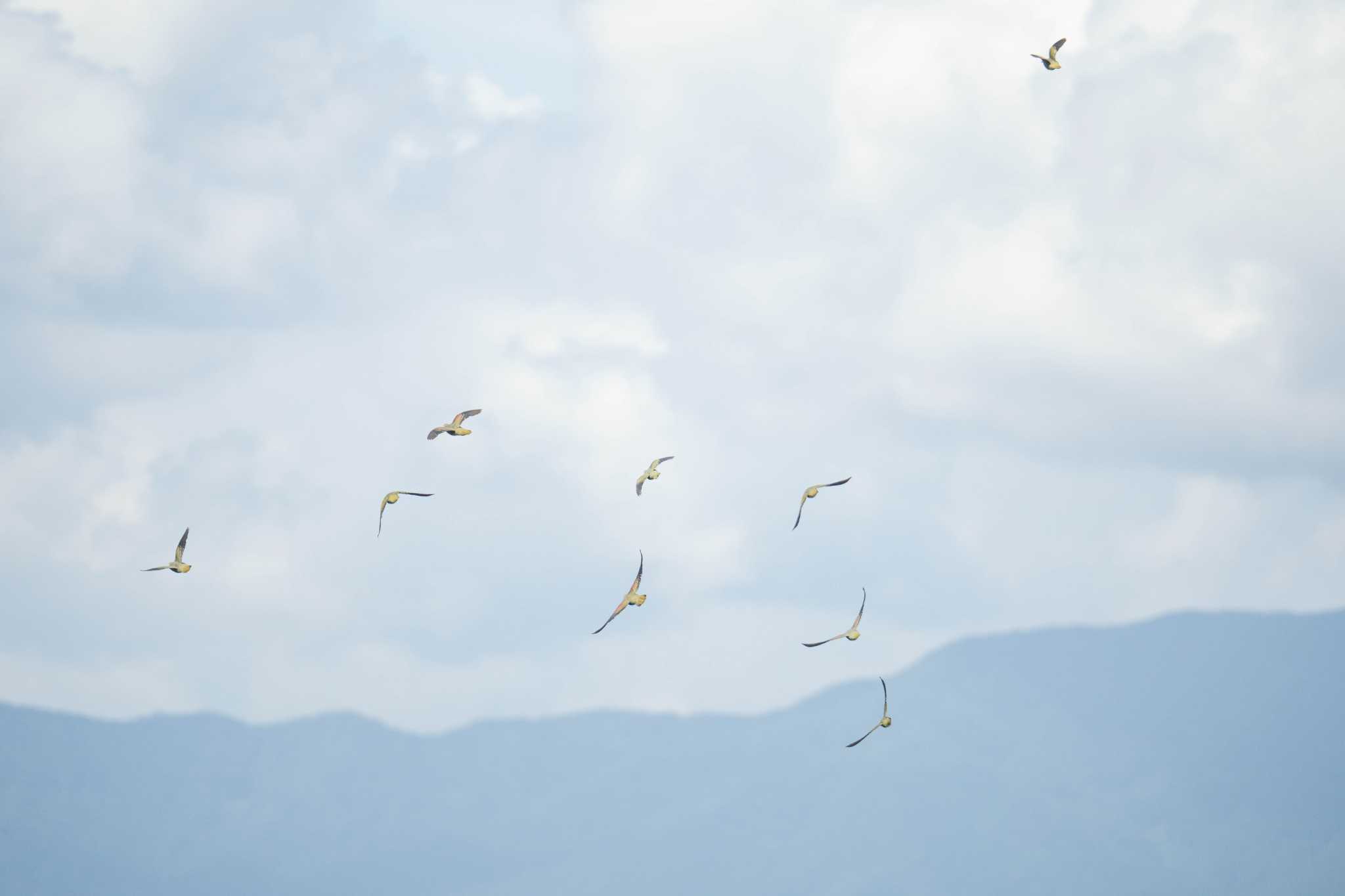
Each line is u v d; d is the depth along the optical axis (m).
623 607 60.31
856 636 60.81
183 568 67.25
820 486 66.94
